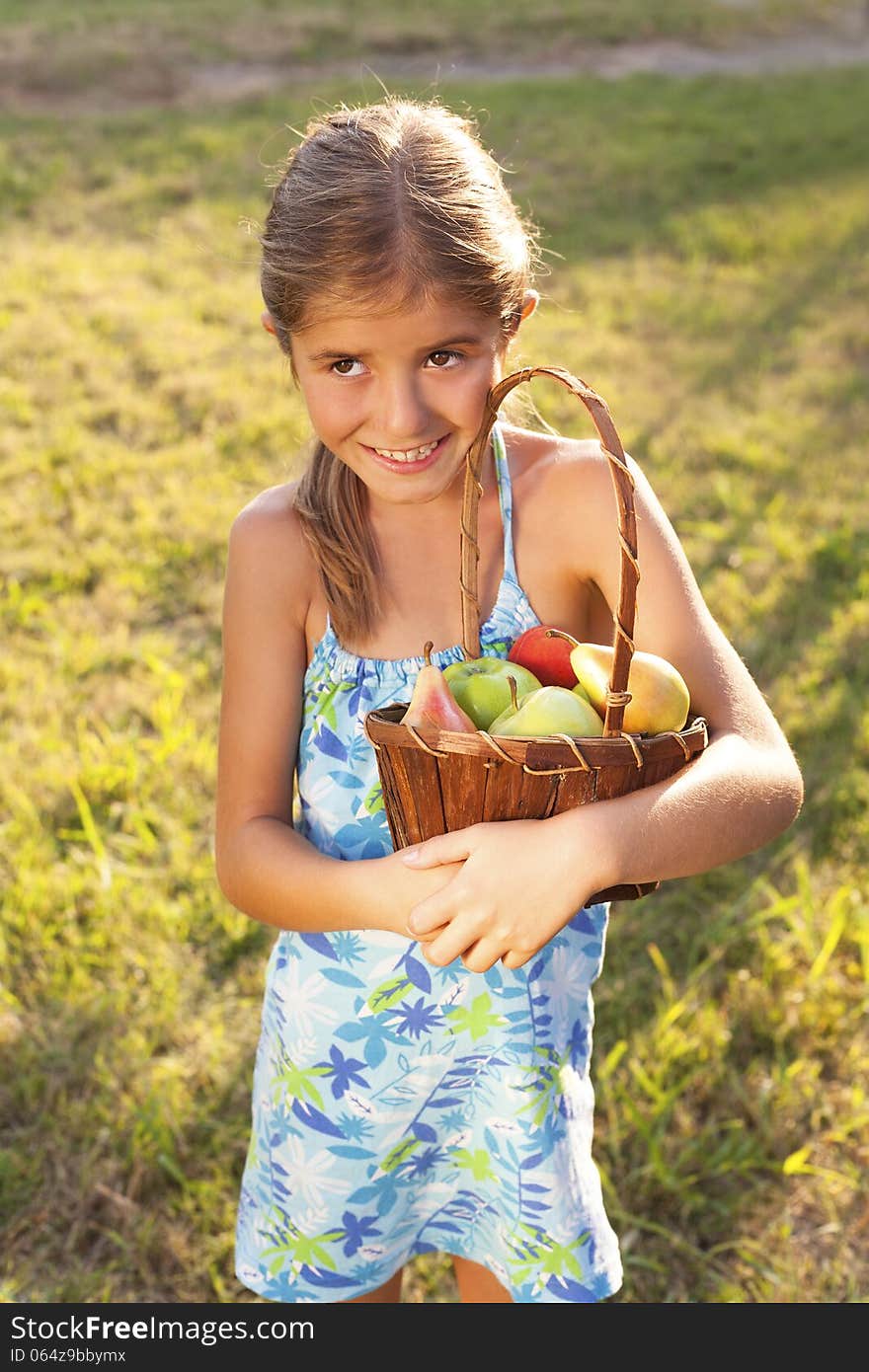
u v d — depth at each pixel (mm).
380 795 1687
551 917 1358
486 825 1375
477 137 1660
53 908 3143
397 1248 1851
